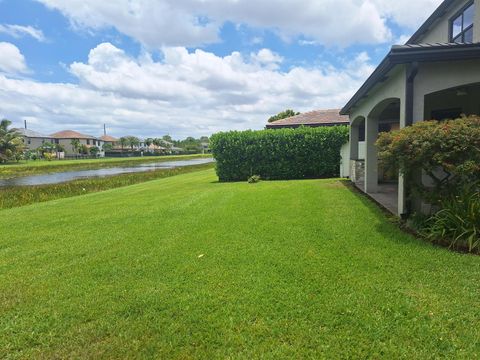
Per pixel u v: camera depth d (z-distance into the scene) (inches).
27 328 121.8
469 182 198.2
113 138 4483.3
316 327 115.3
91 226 282.8
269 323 118.3
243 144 675.4
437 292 135.6
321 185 484.4
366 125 384.2
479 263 163.0
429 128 204.2
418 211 237.8
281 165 662.5
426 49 223.0
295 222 257.9
